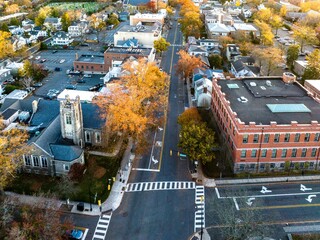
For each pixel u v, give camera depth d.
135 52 174.00
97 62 174.88
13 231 60.78
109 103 104.25
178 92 151.50
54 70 178.88
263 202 84.88
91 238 73.88
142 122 98.25
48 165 92.25
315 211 82.56
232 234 69.38
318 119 95.94
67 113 95.38
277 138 92.25
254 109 101.00
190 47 191.88
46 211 68.88
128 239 73.94
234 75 166.12
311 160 96.25
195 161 96.50
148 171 97.00
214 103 122.19
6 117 114.88
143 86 118.00
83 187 88.69
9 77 162.75
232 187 90.50
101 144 106.69
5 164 83.06
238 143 91.75
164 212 81.94
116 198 86.19
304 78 158.00
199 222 79.06
